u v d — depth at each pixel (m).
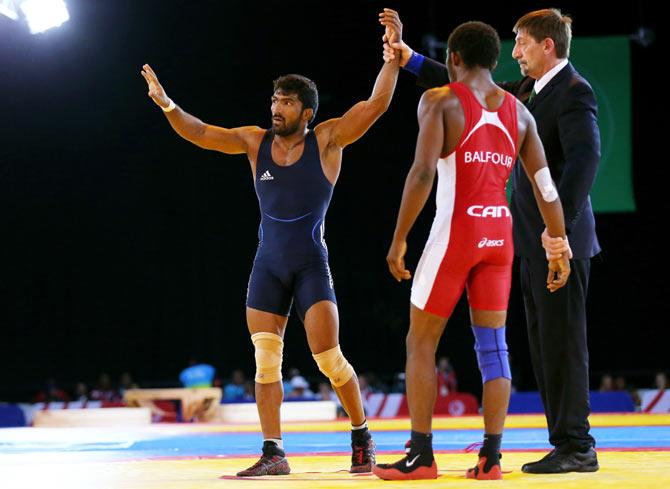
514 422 23.00
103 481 9.49
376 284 46.41
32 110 42.56
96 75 42.56
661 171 44.56
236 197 45.59
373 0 43.41
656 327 45.09
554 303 10.27
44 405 34.38
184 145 44.81
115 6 41.94
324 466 11.17
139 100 43.22
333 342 10.41
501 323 9.37
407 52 11.48
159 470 10.74
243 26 43.34
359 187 46.19
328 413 28.38
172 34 42.81
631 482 8.61
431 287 9.15
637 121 44.41
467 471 9.26
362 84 43.97
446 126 9.08
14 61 41.28
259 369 10.52
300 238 10.54
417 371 9.13
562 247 9.58
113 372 45.19
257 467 10.08
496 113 9.28
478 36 9.39
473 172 9.12
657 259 44.97
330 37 43.78
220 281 45.44
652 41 41.47
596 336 45.81
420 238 45.94
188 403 29.91
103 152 43.97
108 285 45.00
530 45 10.77
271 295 10.59
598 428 19.73
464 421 24.16
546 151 10.70
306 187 10.59
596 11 43.12
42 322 44.75
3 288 44.25
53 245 44.47
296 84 10.73
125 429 23.16
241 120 43.53
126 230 44.94
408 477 9.01
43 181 43.78
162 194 45.00
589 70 35.28
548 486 8.30
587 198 10.53
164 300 45.41
